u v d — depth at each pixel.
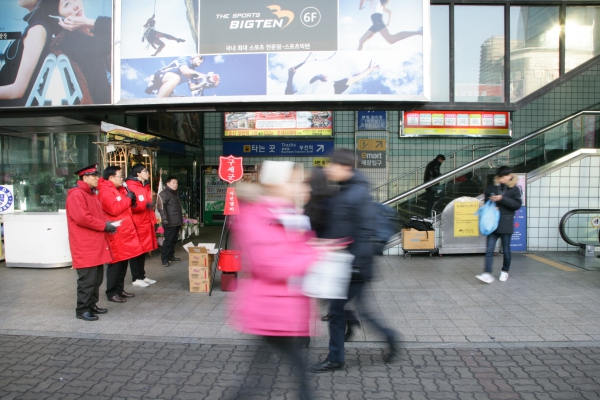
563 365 3.76
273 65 6.59
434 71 9.64
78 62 6.80
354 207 3.49
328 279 2.91
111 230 5.10
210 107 6.89
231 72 6.63
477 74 10.02
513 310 5.20
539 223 8.76
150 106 6.93
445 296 5.80
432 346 4.19
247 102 6.64
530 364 3.79
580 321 4.80
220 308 5.47
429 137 12.73
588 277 6.66
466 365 3.78
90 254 4.99
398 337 4.05
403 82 6.52
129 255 5.80
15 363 3.89
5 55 6.89
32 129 8.74
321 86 6.56
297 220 2.73
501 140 12.66
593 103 12.64
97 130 8.57
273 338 2.66
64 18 6.80
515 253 8.60
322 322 4.88
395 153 12.88
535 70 10.54
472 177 9.27
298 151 13.51
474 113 12.69
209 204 13.92
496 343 4.25
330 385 3.44
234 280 6.25
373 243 3.61
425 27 6.51
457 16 9.76
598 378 3.52
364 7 6.53
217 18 6.63
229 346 4.27
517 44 10.47
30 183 8.95
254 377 3.21
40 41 6.84
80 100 6.81
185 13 6.67
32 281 6.94
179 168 12.08
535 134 9.30
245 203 2.76
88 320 5.02
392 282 6.54
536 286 6.20
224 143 13.81
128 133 9.05
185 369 3.75
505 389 3.35
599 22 10.60
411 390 3.35
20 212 8.58
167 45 6.69
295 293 2.65
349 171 3.54
